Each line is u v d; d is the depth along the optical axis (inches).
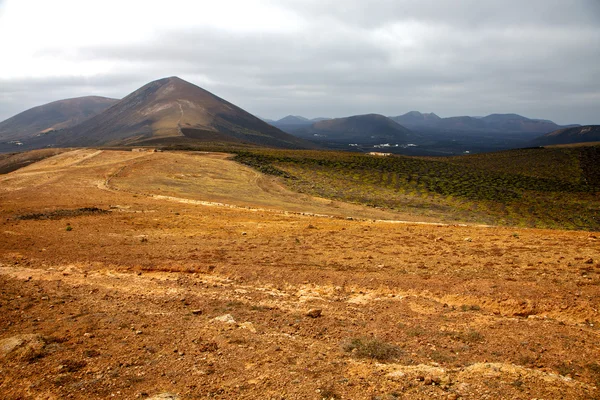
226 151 3993.6
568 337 354.9
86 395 277.6
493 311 434.9
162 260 659.4
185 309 456.4
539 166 3804.1
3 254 705.0
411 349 347.9
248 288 534.9
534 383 277.6
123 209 1305.4
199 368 315.3
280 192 2330.2
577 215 2183.8
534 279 495.5
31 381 295.4
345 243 761.6
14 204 1300.4
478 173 3422.7
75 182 1979.6
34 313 438.6
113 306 463.8
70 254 705.6
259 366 316.8
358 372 303.6
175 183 2201.0
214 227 1000.9
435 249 682.2
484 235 780.6
